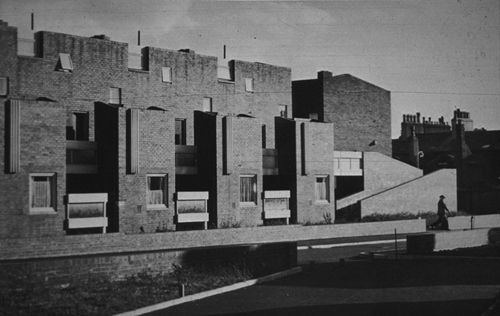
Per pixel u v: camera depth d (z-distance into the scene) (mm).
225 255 21469
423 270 23031
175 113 41594
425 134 75000
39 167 27234
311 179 41281
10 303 15352
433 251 29062
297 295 17922
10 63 33562
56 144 27781
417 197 50062
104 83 37781
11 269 16281
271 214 38500
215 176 35750
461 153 66062
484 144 69125
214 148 35844
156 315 15008
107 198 29297
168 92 41219
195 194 34344
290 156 40656
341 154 48031
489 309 15156
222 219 35906
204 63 43438
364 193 48469
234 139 36625
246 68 46469
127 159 31594
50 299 15867
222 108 44594
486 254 27062
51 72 35250
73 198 28016
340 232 39094
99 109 32469
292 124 40562
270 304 16438
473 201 60406
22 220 26625
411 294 17797
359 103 54969
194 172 36781
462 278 20844
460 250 29266
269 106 48125
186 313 15266
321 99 52500
